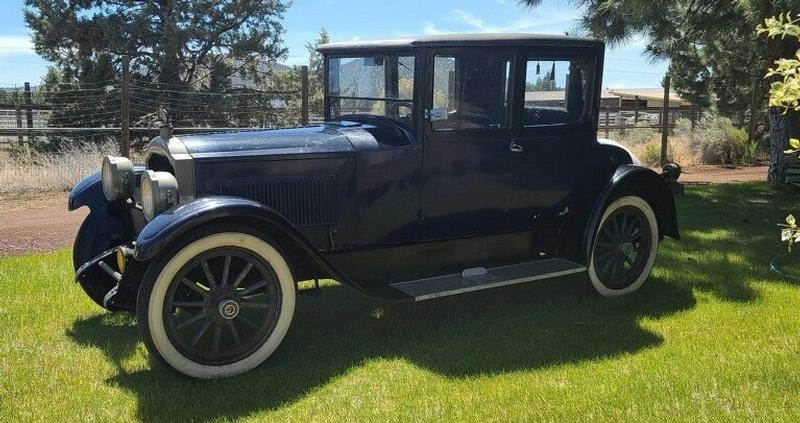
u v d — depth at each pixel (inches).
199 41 757.9
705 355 150.6
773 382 135.5
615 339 162.7
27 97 628.7
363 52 180.9
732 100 648.4
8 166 450.9
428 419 123.3
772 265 224.1
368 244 169.2
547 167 186.9
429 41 164.1
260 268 146.3
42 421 124.0
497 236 184.7
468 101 172.2
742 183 420.2
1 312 182.1
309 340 164.9
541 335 166.2
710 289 200.2
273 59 825.5
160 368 148.7
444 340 164.1
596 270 195.0
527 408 126.8
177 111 658.2
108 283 180.7
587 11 398.0
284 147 159.5
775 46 377.4
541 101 183.2
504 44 172.7
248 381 141.9
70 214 338.6
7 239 276.1
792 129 398.0
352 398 133.0
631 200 195.8
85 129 481.4
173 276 137.4
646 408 125.6
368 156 164.4
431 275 178.7
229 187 153.5
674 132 685.3
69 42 740.0
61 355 154.8
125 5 755.4
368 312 185.5
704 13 378.3
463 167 174.7
